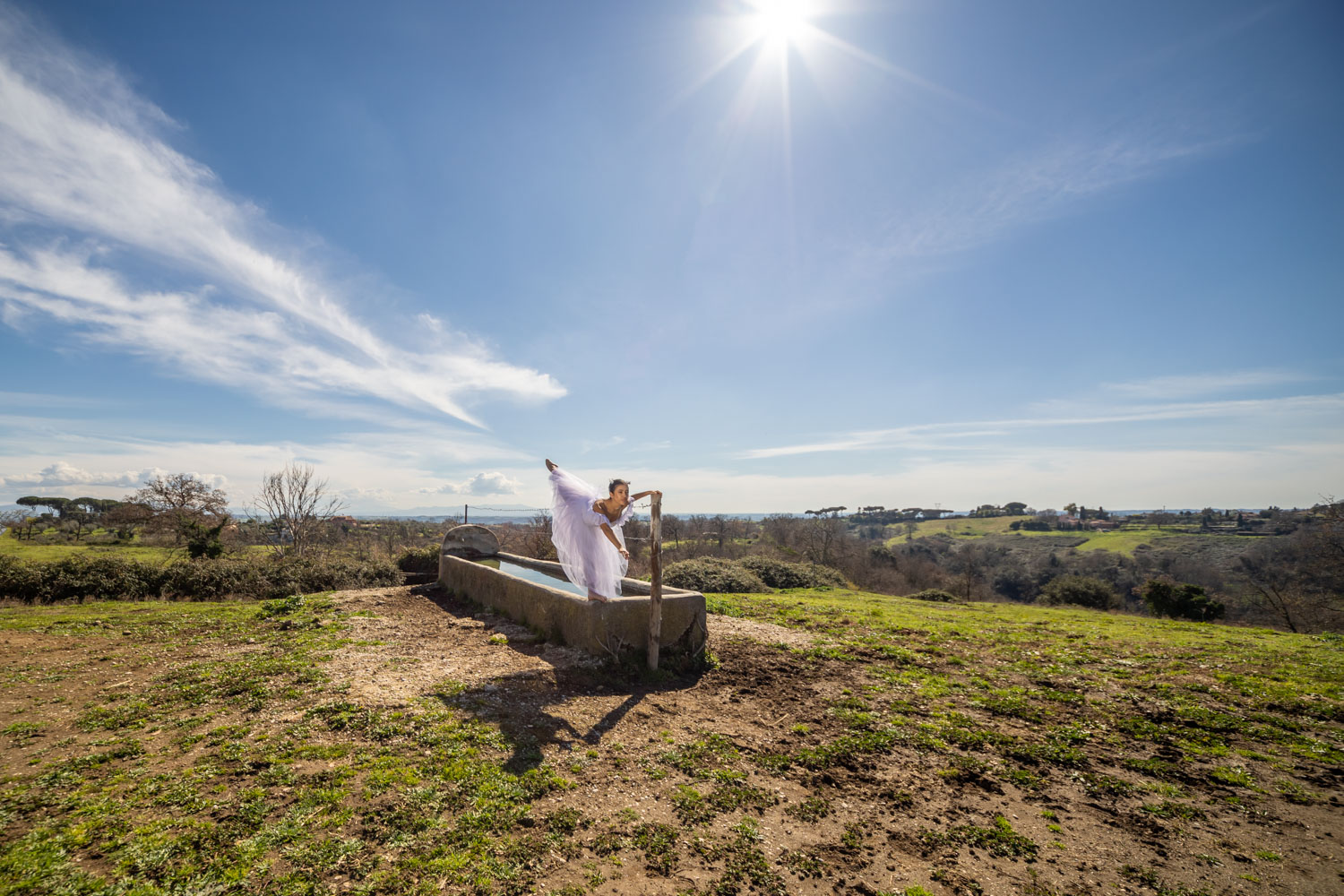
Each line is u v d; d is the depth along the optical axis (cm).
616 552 633
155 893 229
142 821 284
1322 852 297
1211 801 352
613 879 258
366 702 446
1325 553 2105
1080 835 313
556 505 629
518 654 605
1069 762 404
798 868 275
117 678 530
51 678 525
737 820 317
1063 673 631
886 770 388
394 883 243
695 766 379
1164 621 1084
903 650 724
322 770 341
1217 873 279
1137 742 442
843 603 1266
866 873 275
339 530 2602
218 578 1116
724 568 1591
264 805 299
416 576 1475
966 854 293
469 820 294
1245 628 978
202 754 363
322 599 973
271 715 427
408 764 350
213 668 555
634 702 492
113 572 1069
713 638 750
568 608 623
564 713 453
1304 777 385
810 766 389
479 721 419
